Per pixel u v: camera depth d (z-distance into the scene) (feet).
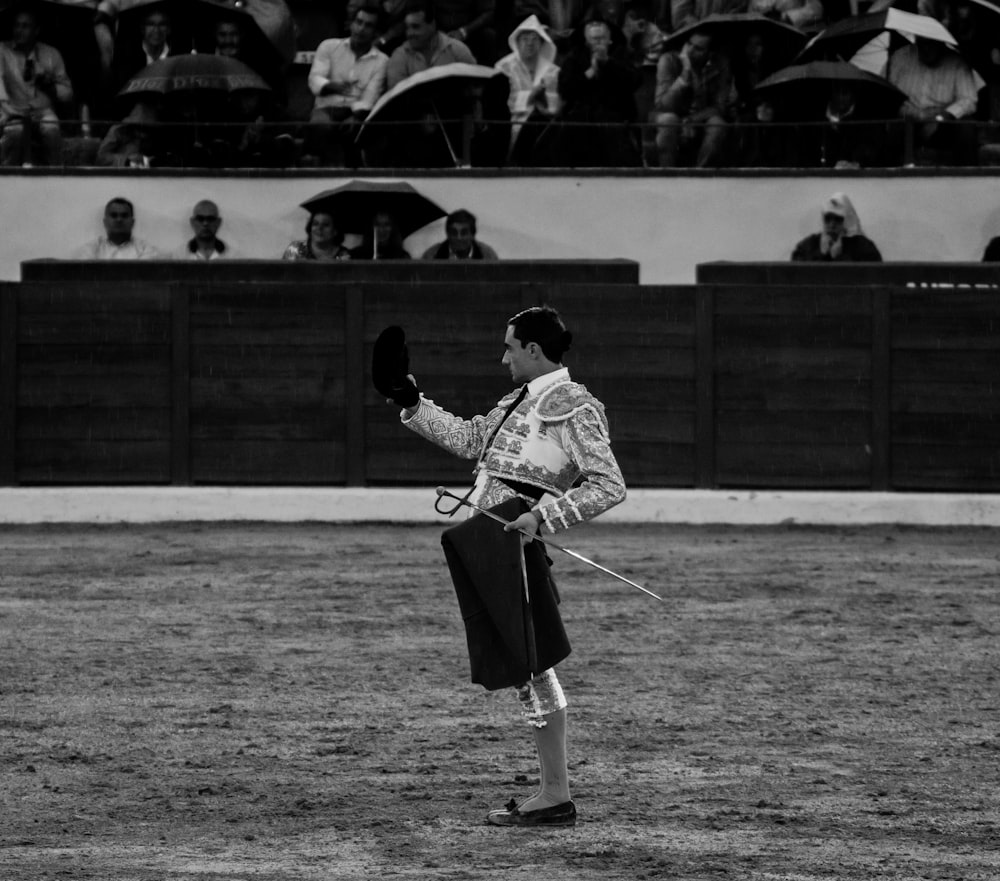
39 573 115.75
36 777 62.34
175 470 148.36
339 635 93.04
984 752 67.00
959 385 148.05
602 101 158.20
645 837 54.08
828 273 151.12
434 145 157.99
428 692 78.23
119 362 147.95
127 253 154.92
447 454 148.66
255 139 156.15
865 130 158.30
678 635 93.86
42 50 158.10
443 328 147.95
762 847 52.95
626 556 125.80
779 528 144.87
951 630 95.81
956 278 150.41
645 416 148.77
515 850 52.44
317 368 148.77
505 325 147.84
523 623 52.95
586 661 86.12
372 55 159.12
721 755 66.18
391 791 60.29
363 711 74.08
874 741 68.85
